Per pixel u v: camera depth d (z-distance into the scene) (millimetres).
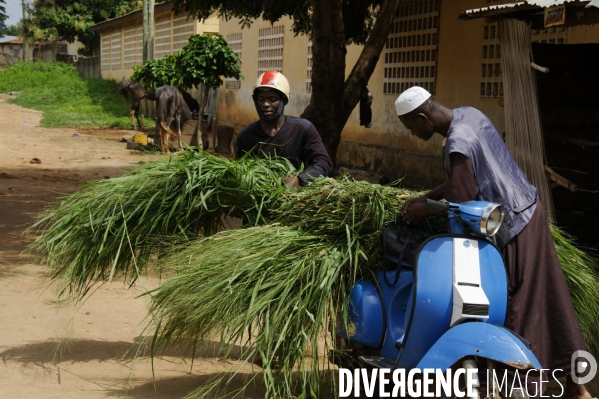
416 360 3361
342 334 3734
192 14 11922
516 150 6613
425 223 3768
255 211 4219
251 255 3652
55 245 4359
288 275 3549
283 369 3490
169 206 4266
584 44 7199
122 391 4004
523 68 6500
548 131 7129
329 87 8633
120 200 4285
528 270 3514
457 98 11586
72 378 4176
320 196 3887
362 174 13398
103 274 4453
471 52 11180
